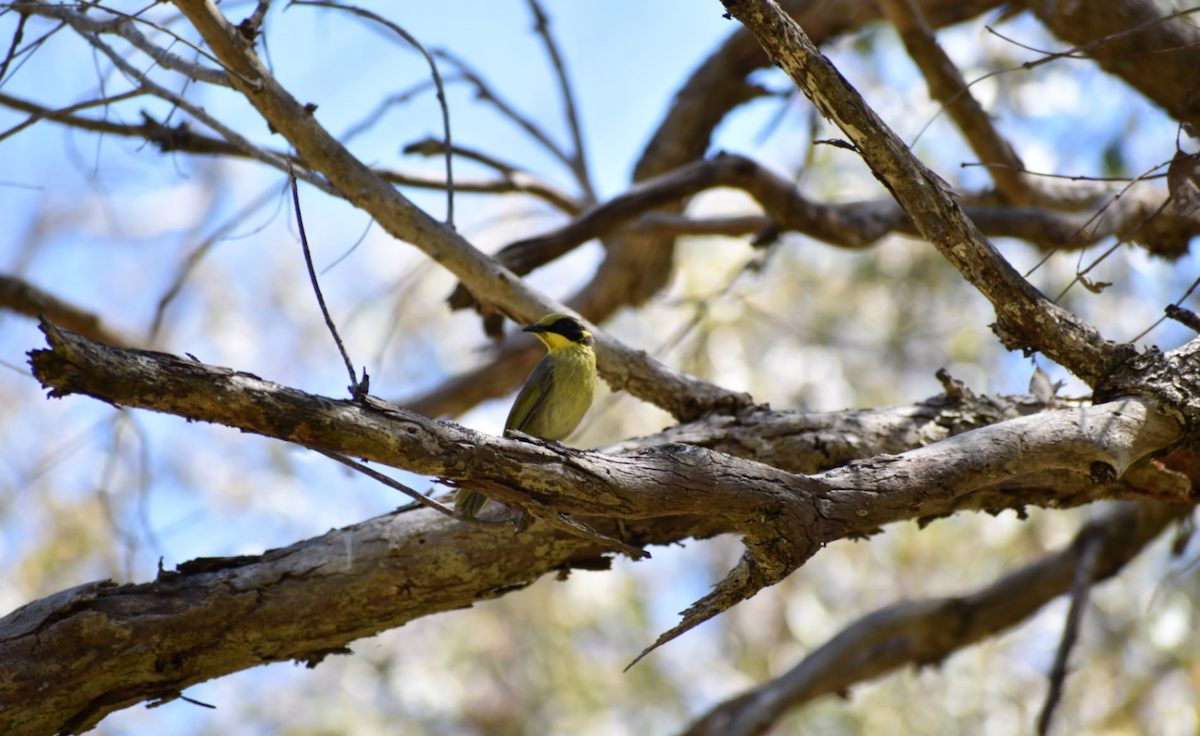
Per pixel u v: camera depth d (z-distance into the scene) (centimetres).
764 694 1280
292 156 998
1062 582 1256
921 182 674
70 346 454
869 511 647
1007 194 1326
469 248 927
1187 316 731
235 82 806
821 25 1415
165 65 809
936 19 1397
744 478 616
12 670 642
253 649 714
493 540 750
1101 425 696
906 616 1287
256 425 517
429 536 745
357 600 728
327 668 1880
